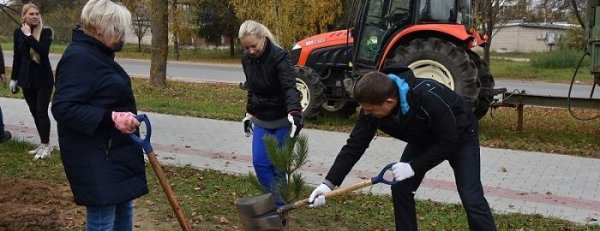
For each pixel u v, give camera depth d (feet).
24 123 34.47
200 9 122.83
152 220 17.39
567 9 95.61
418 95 12.03
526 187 22.62
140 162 11.83
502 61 118.73
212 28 127.34
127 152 11.50
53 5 87.76
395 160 27.07
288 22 63.67
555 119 42.80
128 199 11.51
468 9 35.83
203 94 55.77
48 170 23.00
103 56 11.14
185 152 27.71
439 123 12.12
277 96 16.65
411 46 33.78
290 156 13.91
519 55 146.00
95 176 11.08
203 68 96.58
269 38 16.39
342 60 37.76
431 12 34.53
